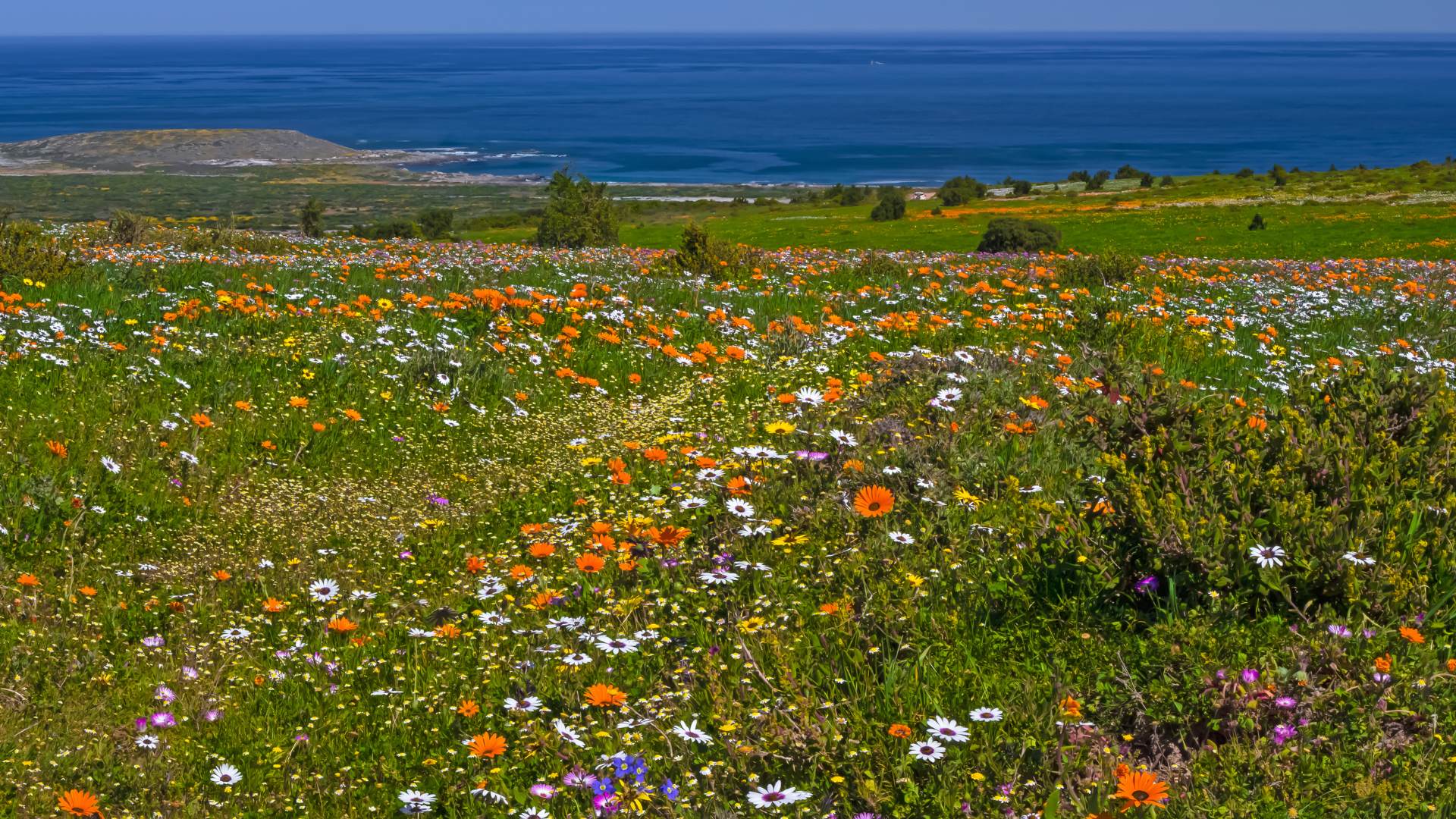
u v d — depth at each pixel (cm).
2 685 500
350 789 420
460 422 903
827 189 16112
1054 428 768
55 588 608
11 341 943
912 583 513
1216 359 1148
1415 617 430
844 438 722
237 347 1027
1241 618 449
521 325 1155
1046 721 397
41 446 761
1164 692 395
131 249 1969
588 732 431
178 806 414
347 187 16075
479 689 486
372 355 1027
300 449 823
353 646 541
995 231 5962
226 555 667
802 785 373
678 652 491
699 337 1185
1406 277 2253
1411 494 498
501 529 702
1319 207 8438
